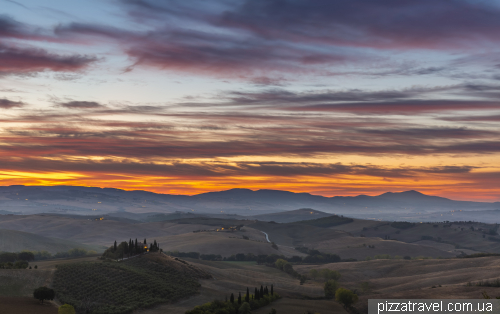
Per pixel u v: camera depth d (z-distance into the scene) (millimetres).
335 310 140125
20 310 108625
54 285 134375
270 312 127562
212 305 123188
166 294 138500
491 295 137750
